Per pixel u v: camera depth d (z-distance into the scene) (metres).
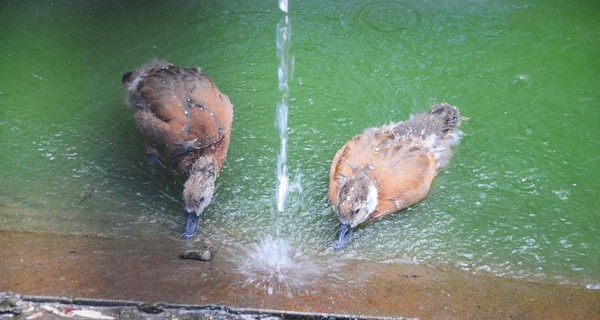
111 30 3.51
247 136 3.26
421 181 3.10
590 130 3.29
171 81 3.21
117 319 2.79
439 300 2.87
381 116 3.32
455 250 3.04
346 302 2.85
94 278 2.87
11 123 3.25
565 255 3.03
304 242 3.04
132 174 3.17
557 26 3.55
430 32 3.54
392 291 2.89
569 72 3.43
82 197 3.11
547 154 3.23
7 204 3.07
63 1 3.58
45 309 2.80
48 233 3.01
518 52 3.48
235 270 2.93
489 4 3.62
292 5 3.61
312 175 3.19
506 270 3.00
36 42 3.46
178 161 3.15
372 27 3.55
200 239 3.04
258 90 3.37
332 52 3.48
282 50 3.47
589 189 3.16
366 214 3.05
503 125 3.30
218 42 3.49
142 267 2.91
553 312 2.85
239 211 3.10
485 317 2.83
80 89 3.35
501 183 3.18
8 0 3.58
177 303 2.82
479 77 3.42
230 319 2.81
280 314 2.81
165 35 3.50
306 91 3.37
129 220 3.06
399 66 3.44
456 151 3.24
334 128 3.29
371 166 3.09
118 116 3.29
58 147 3.21
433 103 3.35
